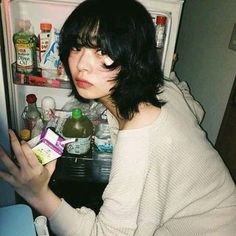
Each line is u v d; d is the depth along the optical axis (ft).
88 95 2.16
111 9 2.00
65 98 4.48
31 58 3.50
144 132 2.07
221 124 4.64
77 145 4.02
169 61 3.65
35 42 3.58
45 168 2.16
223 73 4.68
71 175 4.36
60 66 3.60
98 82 2.06
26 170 2.03
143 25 2.07
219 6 4.99
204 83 5.33
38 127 4.23
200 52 5.61
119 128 2.56
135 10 2.06
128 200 2.06
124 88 2.10
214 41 5.06
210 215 2.79
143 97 2.18
